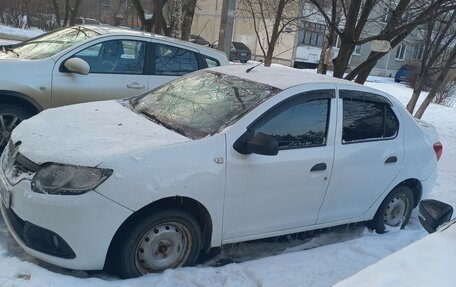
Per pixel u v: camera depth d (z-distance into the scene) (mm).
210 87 4645
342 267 4297
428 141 5449
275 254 4617
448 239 2547
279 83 4426
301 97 4309
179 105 4480
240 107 4164
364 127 4789
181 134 3996
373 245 4812
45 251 3506
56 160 3506
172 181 3566
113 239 3605
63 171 3455
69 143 3684
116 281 3520
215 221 3885
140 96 4988
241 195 3953
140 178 3463
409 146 5184
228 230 4016
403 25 8328
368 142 4781
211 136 3869
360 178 4730
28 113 5930
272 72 4910
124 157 3492
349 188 4688
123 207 3412
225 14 9242
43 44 6648
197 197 3705
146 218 3588
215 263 4281
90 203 3352
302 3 15828
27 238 3529
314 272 4137
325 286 3945
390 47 8523
